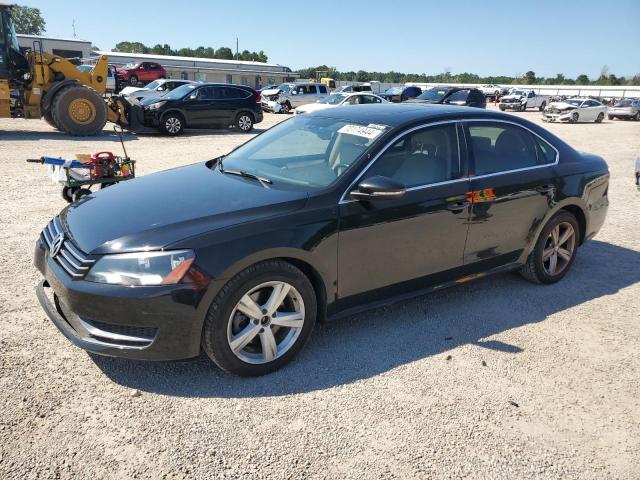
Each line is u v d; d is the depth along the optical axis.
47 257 3.34
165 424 2.80
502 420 2.97
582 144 18.00
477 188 4.09
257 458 2.59
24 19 74.25
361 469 2.56
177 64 57.25
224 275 2.98
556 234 4.87
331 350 3.64
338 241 3.41
